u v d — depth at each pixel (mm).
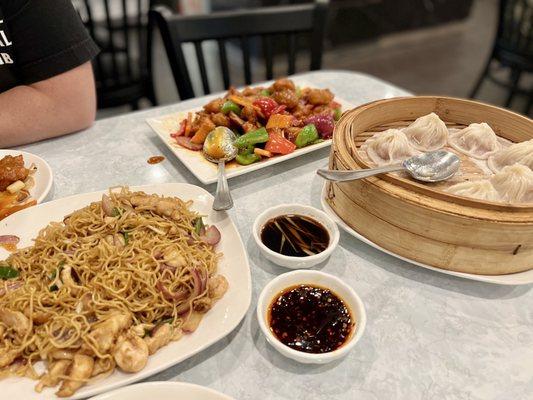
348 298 359
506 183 434
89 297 363
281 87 665
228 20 771
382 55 2129
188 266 385
